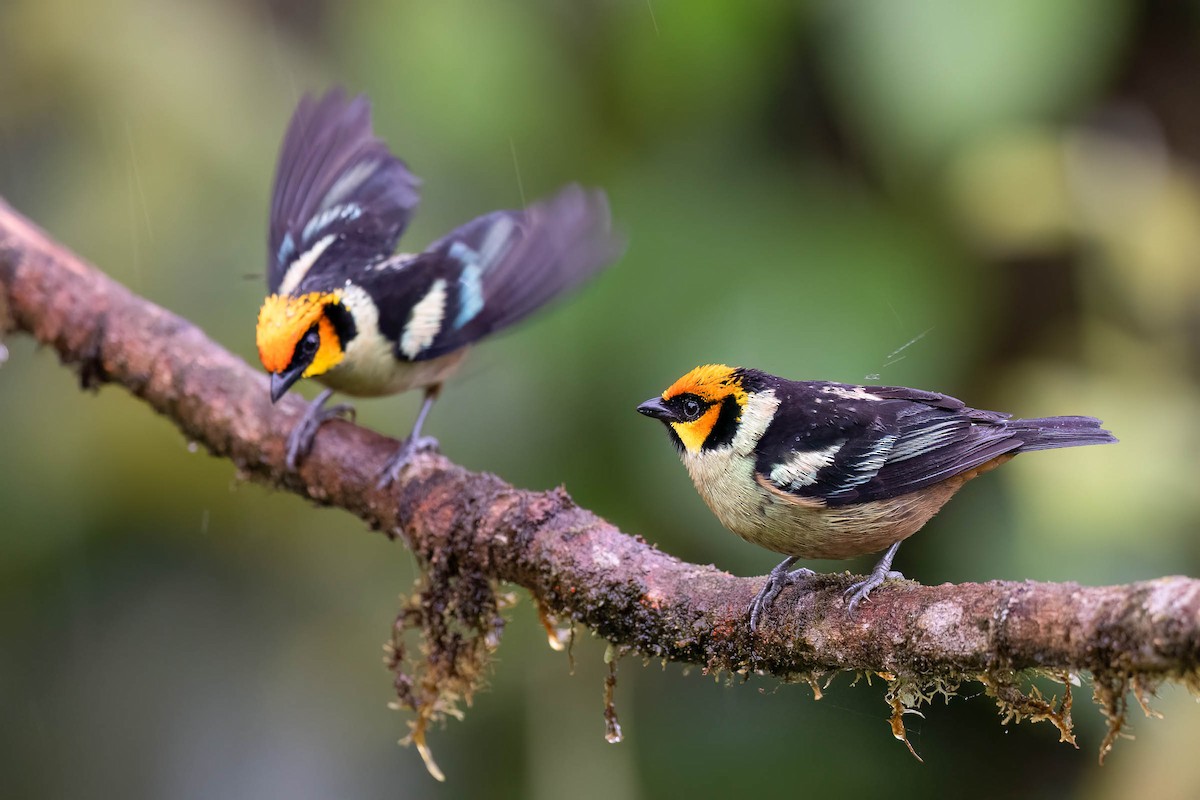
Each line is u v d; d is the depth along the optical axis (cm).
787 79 1033
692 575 730
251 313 1062
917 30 935
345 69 1087
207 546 1161
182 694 1177
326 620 1160
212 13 1068
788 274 988
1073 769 1035
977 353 1059
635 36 1027
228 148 1045
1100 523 938
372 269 922
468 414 1012
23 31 1035
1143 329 1045
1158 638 536
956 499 986
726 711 1081
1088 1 970
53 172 1080
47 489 1116
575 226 913
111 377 966
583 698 1066
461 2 1025
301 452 897
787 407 752
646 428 978
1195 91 1112
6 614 1145
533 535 775
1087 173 1041
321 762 1141
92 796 1152
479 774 1109
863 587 670
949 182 1000
